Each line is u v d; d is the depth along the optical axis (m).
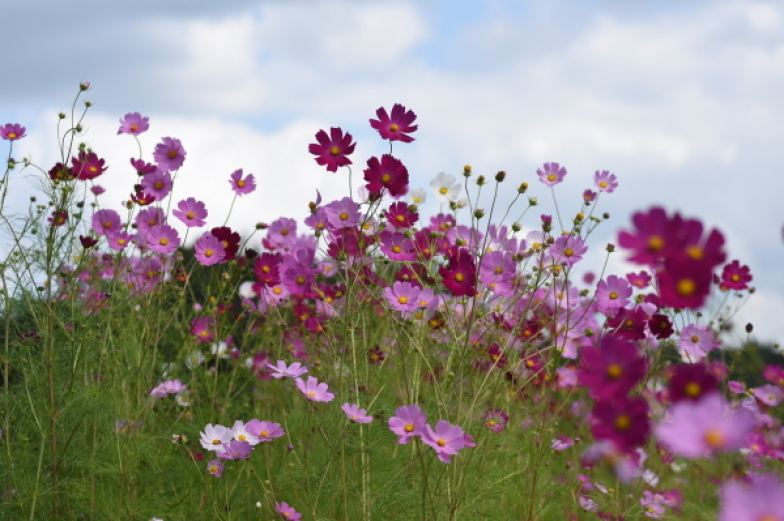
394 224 2.57
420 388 2.58
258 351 3.08
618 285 2.69
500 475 2.56
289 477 2.53
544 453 2.54
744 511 1.42
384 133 2.46
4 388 2.55
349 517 2.46
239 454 2.38
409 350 2.55
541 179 2.71
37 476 2.45
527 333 2.61
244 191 2.76
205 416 2.88
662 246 1.63
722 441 1.51
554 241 2.61
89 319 2.61
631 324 2.52
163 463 2.71
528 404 2.68
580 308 2.72
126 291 2.82
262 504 2.64
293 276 2.69
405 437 2.20
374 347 2.69
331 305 2.61
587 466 2.74
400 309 2.45
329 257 2.59
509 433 2.62
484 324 2.49
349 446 2.40
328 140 2.51
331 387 2.61
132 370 2.77
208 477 2.62
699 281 1.61
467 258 2.36
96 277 2.79
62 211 2.57
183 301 2.79
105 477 2.62
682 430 1.53
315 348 2.66
